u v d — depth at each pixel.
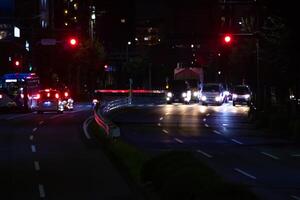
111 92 127.94
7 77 75.12
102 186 21.00
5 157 29.89
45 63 107.12
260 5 44.56
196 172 14.29
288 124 45.38
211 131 47.72
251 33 52.66
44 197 18.89
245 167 27.44
